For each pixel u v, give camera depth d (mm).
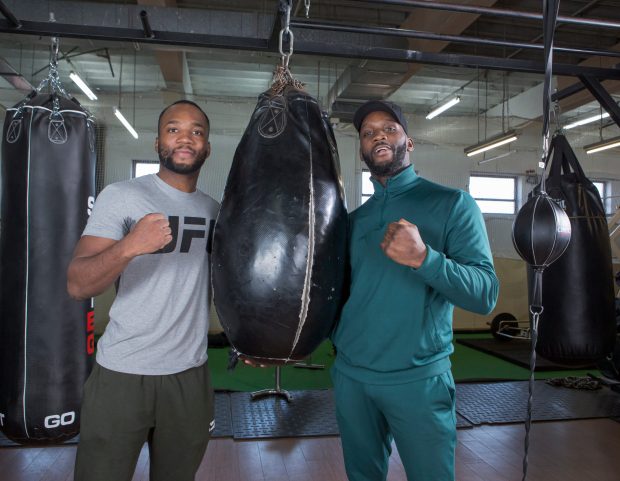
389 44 5863
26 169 1936
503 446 3156
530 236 1265
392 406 1523
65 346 1951
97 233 1458
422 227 1580
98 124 9461
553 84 7988
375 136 1631
